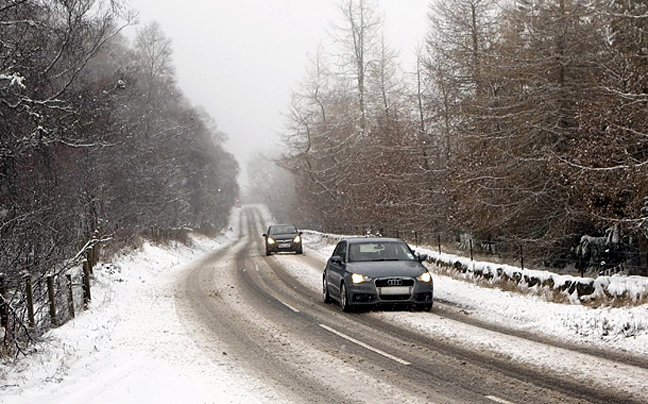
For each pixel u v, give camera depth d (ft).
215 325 42.63
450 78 94.48
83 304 52.26
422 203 108.06
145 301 57.00
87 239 70.85
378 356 30.99
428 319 41.50
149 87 158.40
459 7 97.60
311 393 24.70
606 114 52.54
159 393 25.57
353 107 156.46
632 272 63.67
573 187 55.72
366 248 49.67
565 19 69.56
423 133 113.29
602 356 29.27
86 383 28.09
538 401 22.35
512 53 75.66
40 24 51.11
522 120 72.49
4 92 48.01
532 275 49.88
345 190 155.33
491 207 74.43
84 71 70.95
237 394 24.90
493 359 29.40
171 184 159.84
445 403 22.54
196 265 107.04
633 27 56.95
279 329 40.04
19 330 37.22
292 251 113.19
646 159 54.80
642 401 21.85
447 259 68.69
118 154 94.94
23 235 42.50
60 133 55.98
